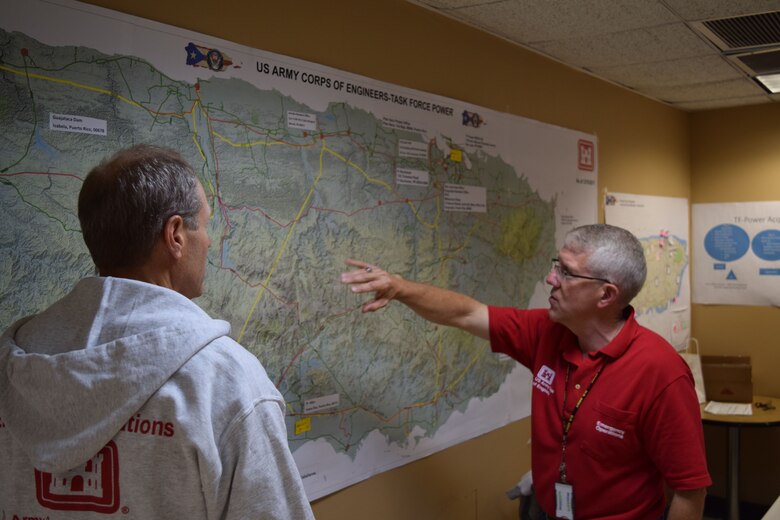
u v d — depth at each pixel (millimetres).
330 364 1836
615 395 1578
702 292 4066
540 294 2742
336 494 1880
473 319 1938
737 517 3439
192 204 889
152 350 771
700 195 4066
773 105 3777
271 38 1656
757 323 3867
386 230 2004
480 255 2404
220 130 1526
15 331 883
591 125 3094
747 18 2260
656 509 1633
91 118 1286
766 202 3811
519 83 2611
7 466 832
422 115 2127
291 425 1727
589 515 1619
